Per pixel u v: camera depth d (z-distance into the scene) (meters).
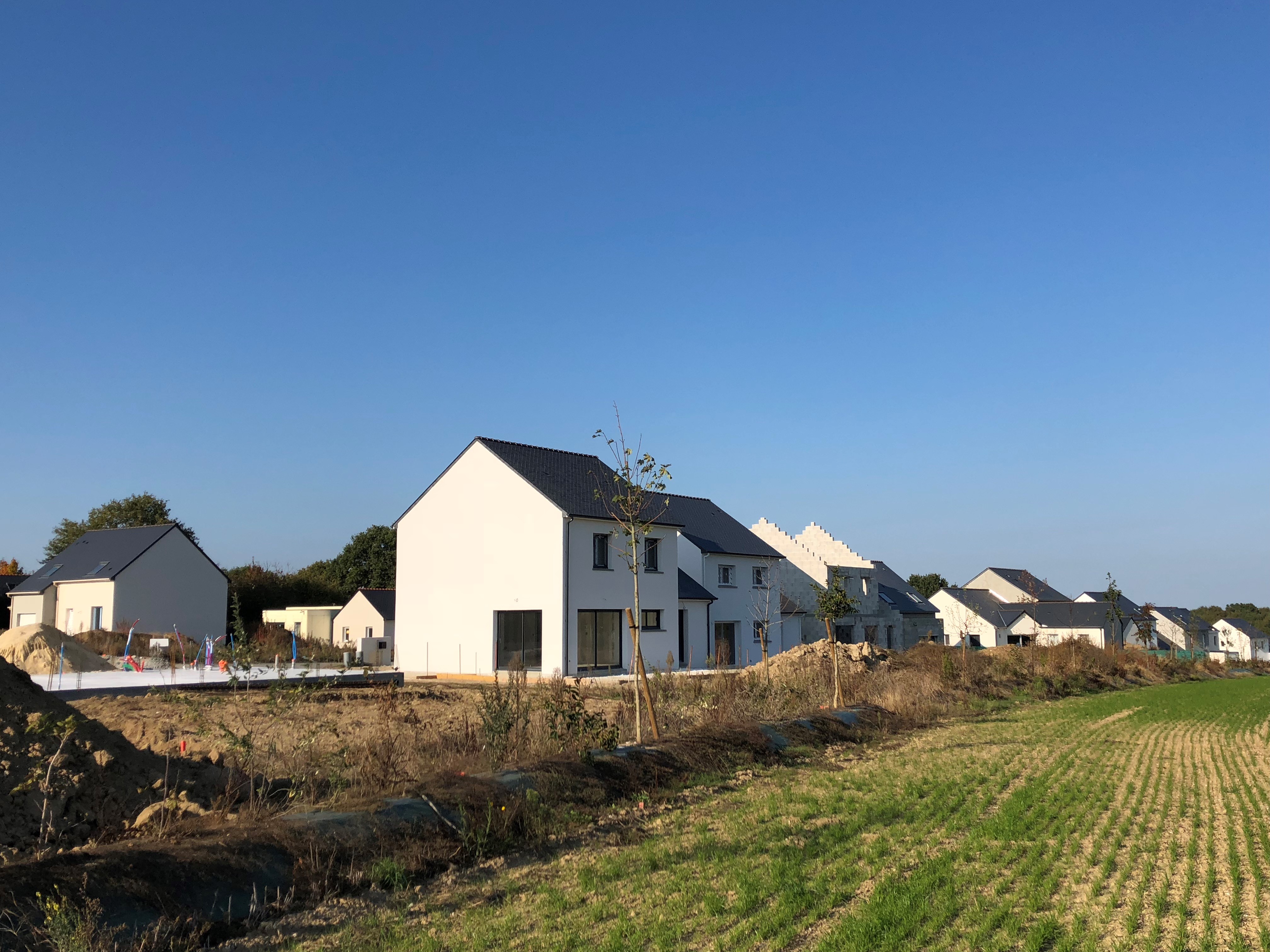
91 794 8.48
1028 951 6.25
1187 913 7.10
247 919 6.75
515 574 31.62
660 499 38.97
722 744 13.78
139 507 68.94
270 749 11.67
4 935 5.51
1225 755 16.03
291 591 64.06
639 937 6.40
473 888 7.67
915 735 18.03
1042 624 66.56
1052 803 11.30
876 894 7.36
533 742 12.04
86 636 36.62
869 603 50.38
